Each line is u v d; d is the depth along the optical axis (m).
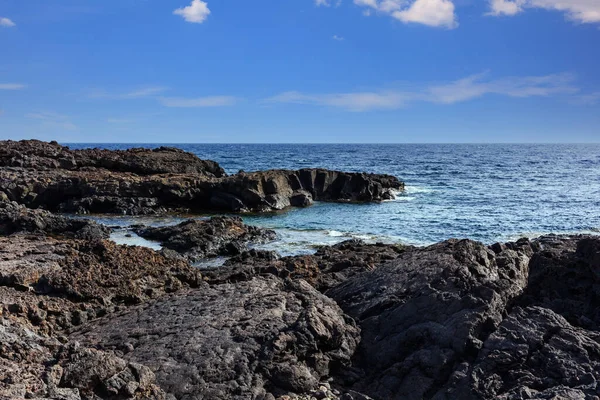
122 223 34.59
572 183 64.50
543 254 12.86
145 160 51.66
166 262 15.33
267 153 160.50
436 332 10.15
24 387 7.21
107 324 11.46
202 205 42.41
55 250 14.74
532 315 10.07
